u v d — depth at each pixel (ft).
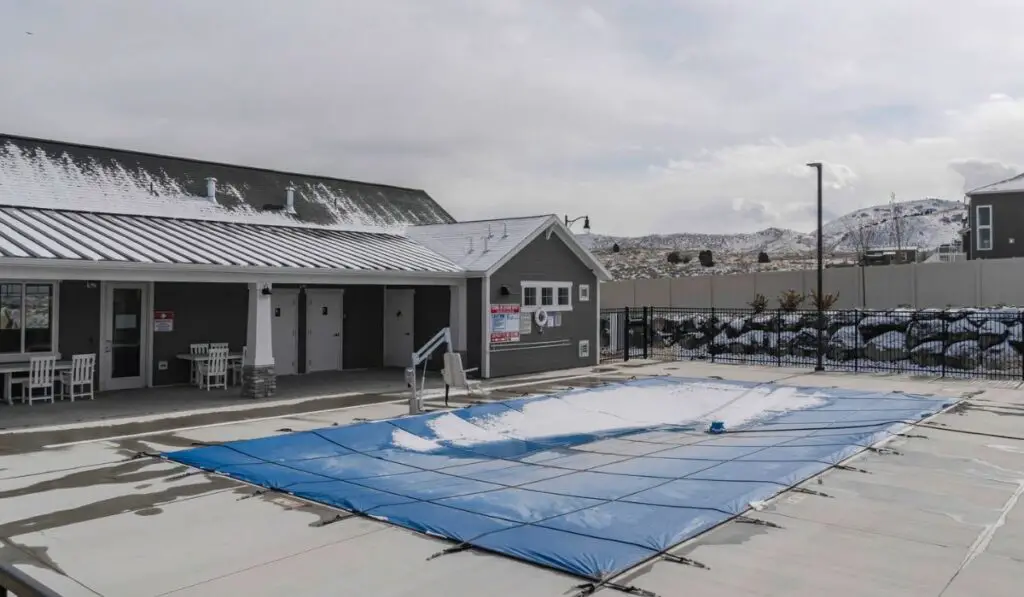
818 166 74.02
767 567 19.22
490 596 17.61
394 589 18.15
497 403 46.01
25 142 65.36
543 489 27.53
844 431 38.45
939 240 306.55
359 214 83.76
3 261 38.32
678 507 24.41
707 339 87.20
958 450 34.01
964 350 68.33
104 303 53.88
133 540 22.03
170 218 63.10
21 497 26.76
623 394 52.03
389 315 72.69
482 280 63.52
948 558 19.94
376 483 28.73
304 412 45.98
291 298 66.18
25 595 15.64
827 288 101.35
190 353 58.59
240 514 24.72
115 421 42.32
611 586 17.99
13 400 48.78
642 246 340.39
